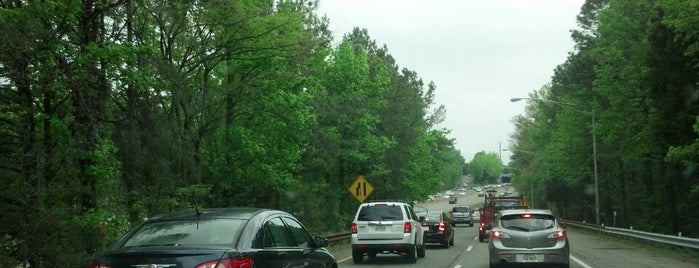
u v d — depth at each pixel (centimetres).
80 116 1396
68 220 1262
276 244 817
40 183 1209
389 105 4928
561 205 8512
